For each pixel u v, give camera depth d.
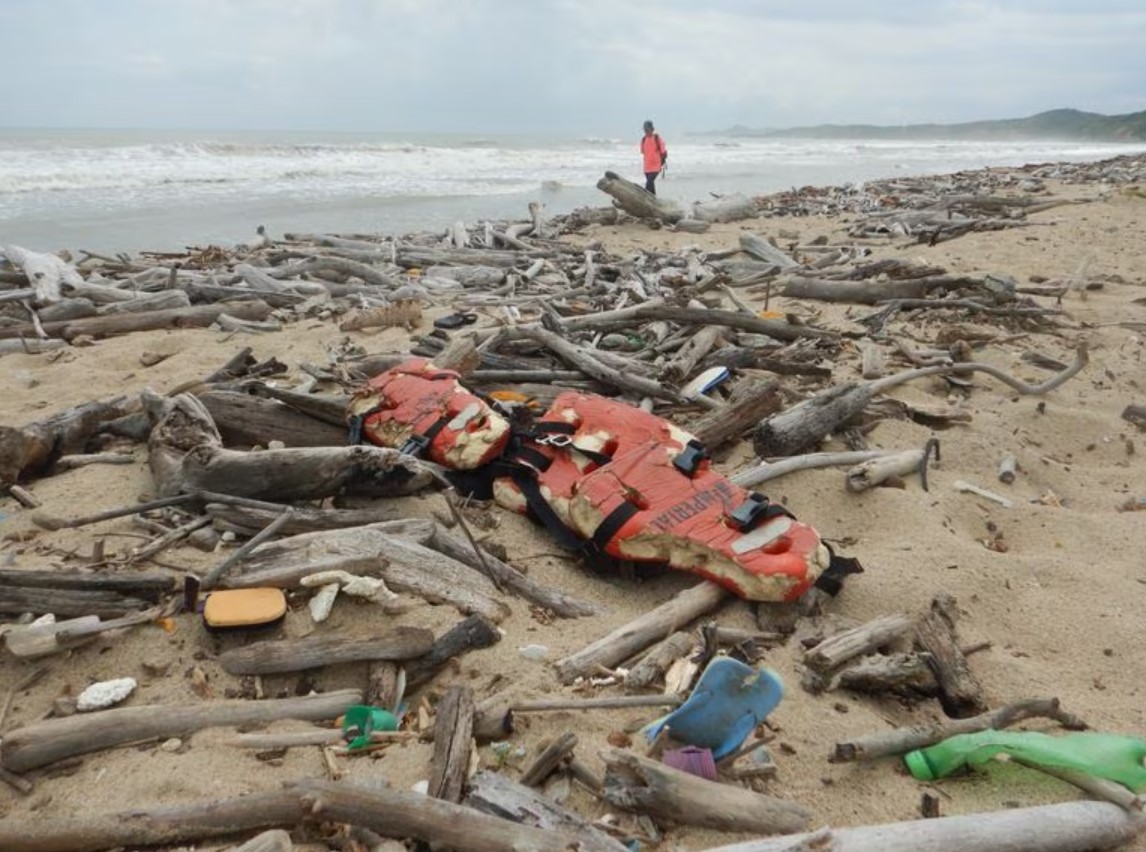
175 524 4.20
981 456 5.47
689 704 2.78
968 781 2.83
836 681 3.26
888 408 5.99
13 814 2.64
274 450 4.42
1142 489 5.22
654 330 7.44
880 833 2.29
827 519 4.71
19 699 3.14
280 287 9.57
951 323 8.14
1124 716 3.19
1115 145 131.25
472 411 4.73
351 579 3.52
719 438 5.39
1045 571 4.12
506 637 3.54
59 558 3.93
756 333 7.55
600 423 4.51
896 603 3.88
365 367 6.54
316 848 2.46
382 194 22.48
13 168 22.36
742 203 17.14
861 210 17.78
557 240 14.21
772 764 2.84
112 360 7.22
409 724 3.06
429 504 4.51
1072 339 7.75
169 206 18.48
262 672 3.22
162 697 3.14
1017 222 13.86
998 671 3.45
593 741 2.94
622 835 2.52
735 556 3.69
